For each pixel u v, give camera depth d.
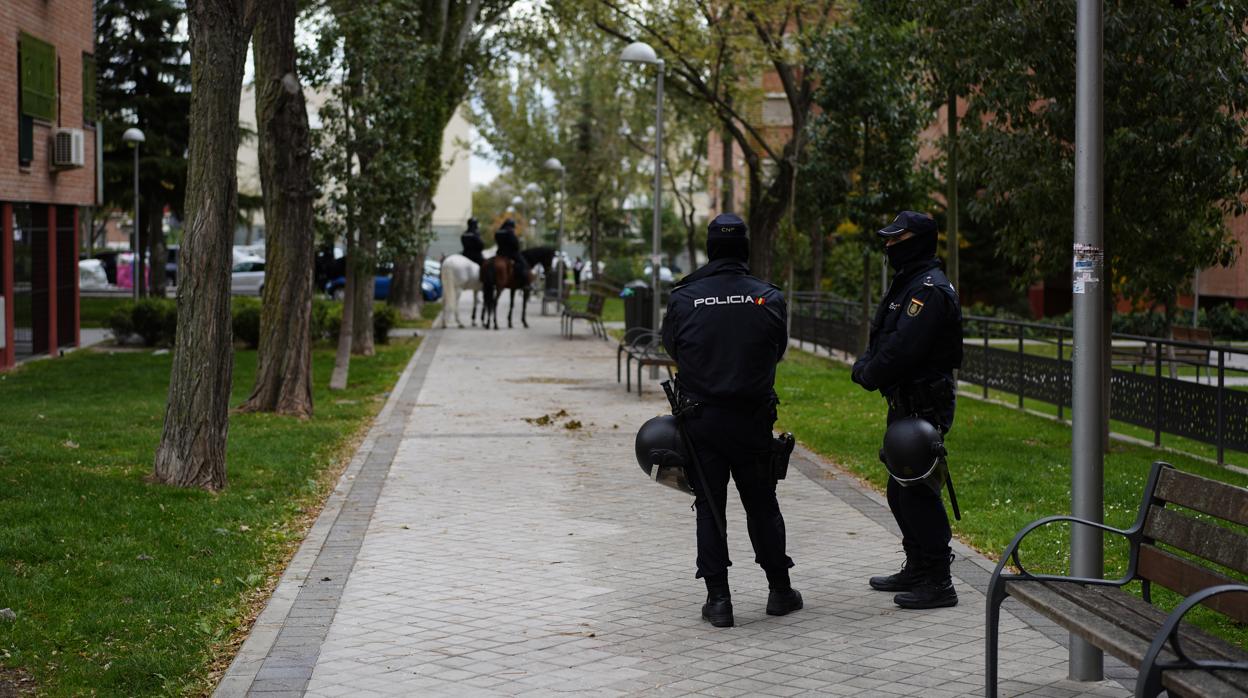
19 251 22.47
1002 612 6.63
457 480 11.08
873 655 5.91
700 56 25.16
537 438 13.80
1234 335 28.31
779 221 27.08
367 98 18.81
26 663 5.71
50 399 16.84
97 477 10.27
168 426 10.30
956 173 17.73
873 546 8.38
